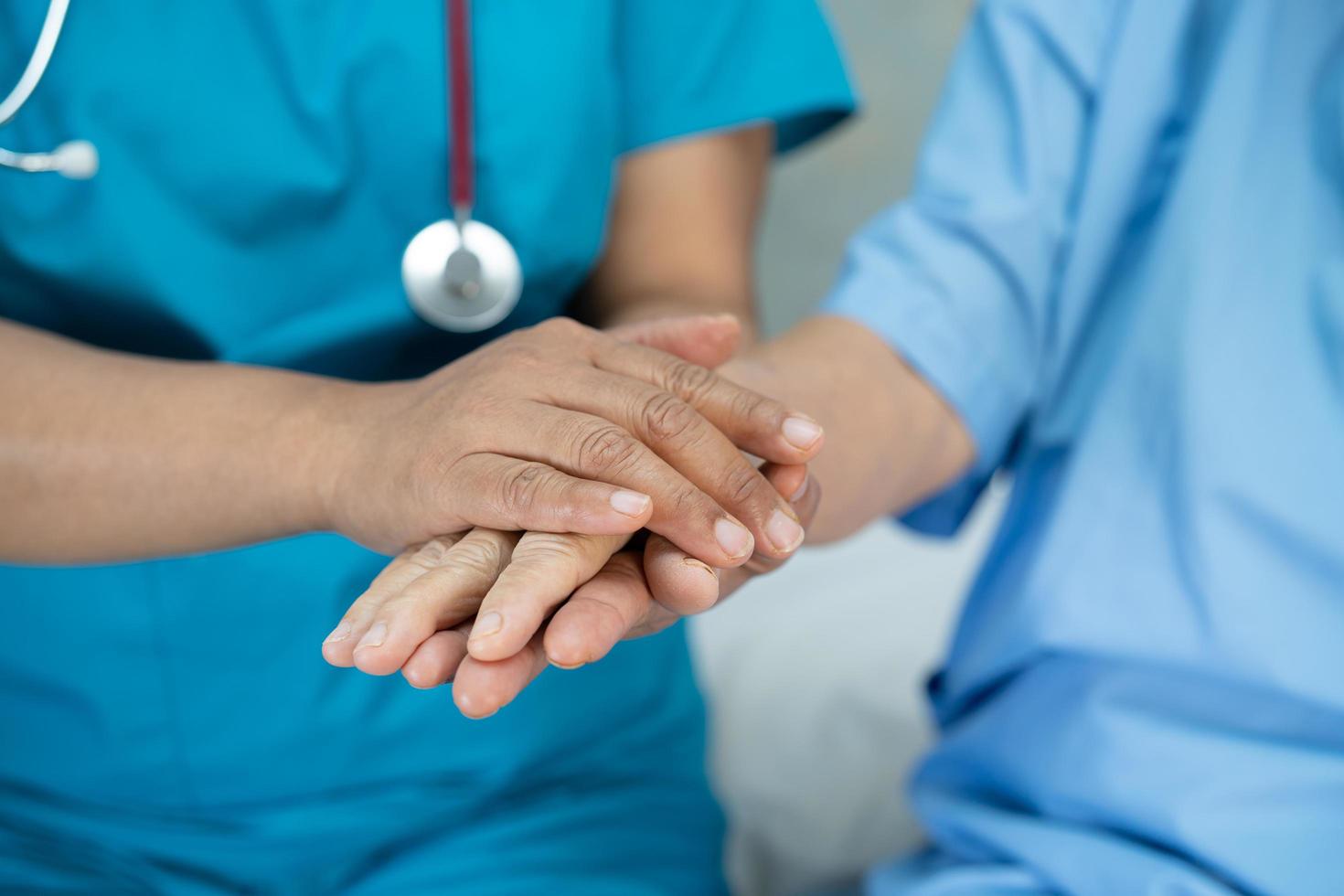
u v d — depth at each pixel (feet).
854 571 4.23
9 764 2.39
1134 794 1.95
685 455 1.54
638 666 2.74
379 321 2.36
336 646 1.36
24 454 1.78
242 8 2.22
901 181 5.23
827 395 2.13
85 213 2.18
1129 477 2.10
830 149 5.19
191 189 2.22
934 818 2.23
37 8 2.15
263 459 1.74
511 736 2.52
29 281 2.22
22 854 2.36
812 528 2.03
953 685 2.39
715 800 2.93
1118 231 2.28
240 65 2.22
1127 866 1.90
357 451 1.69
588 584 1.41
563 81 2.36
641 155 2.68
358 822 2.45
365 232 2.35
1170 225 2.13
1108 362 2.28
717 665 3.74
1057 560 2.11
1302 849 1.85
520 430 1.53
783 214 5.24
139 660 2.30
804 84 2.69
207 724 2.35
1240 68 2.14
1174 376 2.06
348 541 2.34
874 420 2.16
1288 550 1.96
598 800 2.62
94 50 2.16
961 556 4.30
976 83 2.45
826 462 2.03
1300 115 2.12
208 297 2.26
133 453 1.76
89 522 1.81
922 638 3.74
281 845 2.43
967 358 2.29
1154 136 2.26
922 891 2.09
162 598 2.27
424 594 1.36
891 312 2.30
